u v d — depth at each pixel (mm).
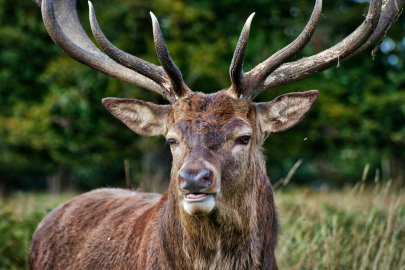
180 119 10016
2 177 71312
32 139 45375
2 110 46500
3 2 44125
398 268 14633
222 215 9562
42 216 19672
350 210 17453
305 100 10727
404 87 48094
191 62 41719
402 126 46000
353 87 46938
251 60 43688
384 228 16156
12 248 17531
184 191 8680
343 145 47188
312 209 20500
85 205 14055
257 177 10414
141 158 47875
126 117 11742
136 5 43375
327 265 14578
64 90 43406
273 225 10852
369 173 63969
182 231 9930
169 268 10109
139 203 13195
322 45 46875
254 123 10602
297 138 45906
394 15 11164
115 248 11781
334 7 48906
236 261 9859
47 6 11336
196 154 9109
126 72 11961
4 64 45406
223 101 10148
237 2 45656
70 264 12898
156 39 9969
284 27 47062
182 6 43531
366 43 11109
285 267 15320
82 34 12742
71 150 46875
